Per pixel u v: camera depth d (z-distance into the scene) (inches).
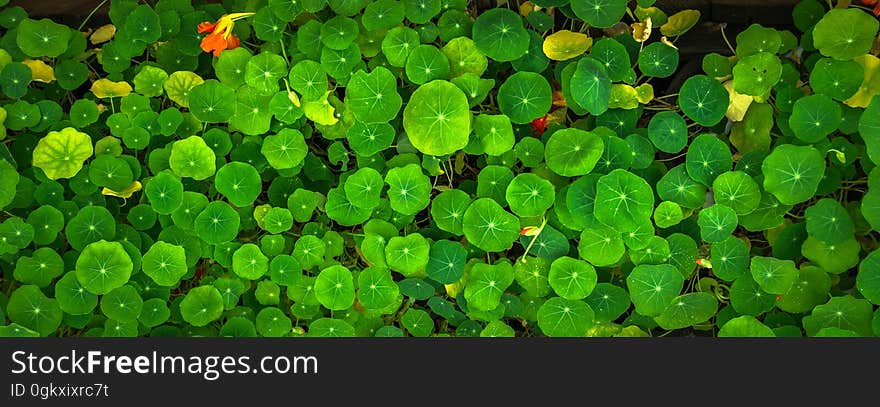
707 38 61.2
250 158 59.0
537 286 57.8
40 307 57.9
